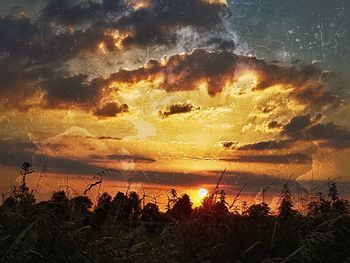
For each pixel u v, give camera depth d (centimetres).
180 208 743
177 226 695
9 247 472
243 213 805
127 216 645
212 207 784
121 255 534
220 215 782
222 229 774
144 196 661
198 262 683
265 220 785
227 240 742
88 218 589
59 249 499
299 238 717
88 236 546
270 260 669
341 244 743
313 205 806
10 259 459
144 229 610
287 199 805
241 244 737
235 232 757
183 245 690
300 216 786
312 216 782
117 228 584
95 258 518
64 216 555
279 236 730
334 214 762
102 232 560
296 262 682
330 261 733
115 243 550
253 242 733
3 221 503
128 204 646
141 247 577
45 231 501
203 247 704
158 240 615
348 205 804
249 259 721
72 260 500
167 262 592
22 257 464
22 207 525
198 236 725
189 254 693
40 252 490
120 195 632
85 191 601
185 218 743
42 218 509
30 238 483
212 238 730
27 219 509
